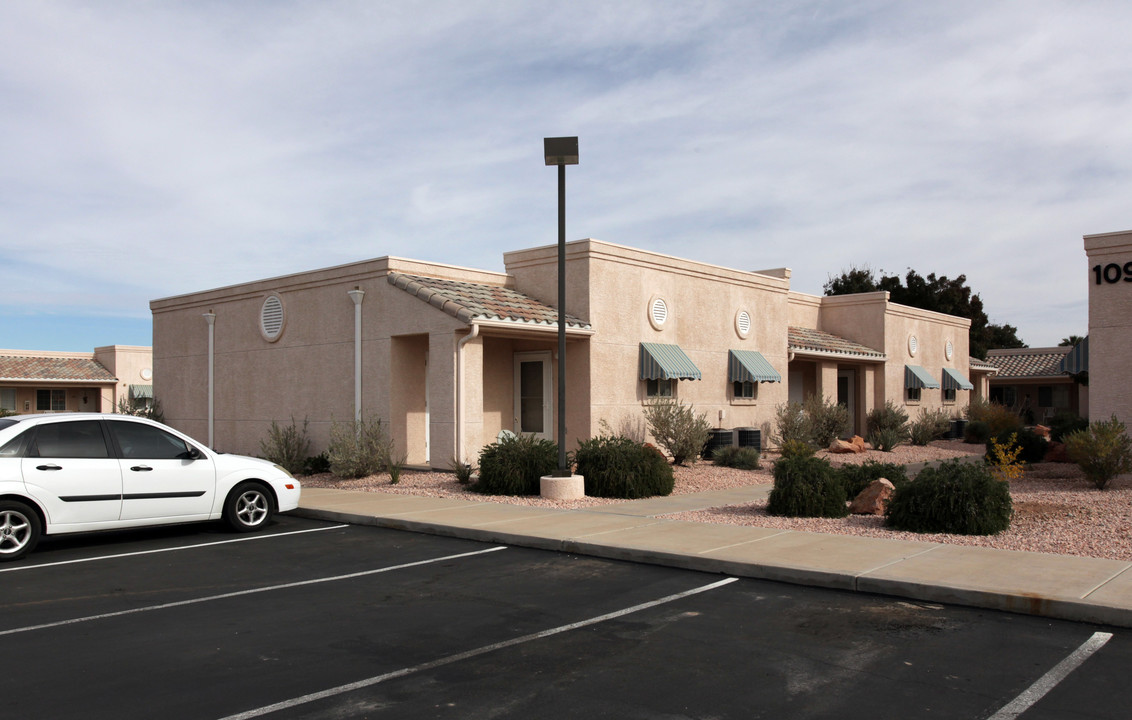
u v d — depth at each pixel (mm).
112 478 10203
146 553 10000
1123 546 8820
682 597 7598
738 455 19000
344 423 17734
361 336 17938
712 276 21391
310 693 5246
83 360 42844
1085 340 16812
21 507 9578
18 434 9742
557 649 6105
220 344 21891
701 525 10844
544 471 14070
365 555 9781
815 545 9320
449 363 16219
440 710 4953
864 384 27688
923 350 30828
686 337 20547
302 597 7754
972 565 8102
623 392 18672
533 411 19000
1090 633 6293
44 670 5703
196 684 5418
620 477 13820
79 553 10000
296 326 19656
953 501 10125
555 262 18734
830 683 5328
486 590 7965
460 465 15414
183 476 10828
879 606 7195
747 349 22547
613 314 18469
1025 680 5332
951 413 32125
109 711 4949
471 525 10992
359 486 15805
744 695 5137
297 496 12156
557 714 4871
